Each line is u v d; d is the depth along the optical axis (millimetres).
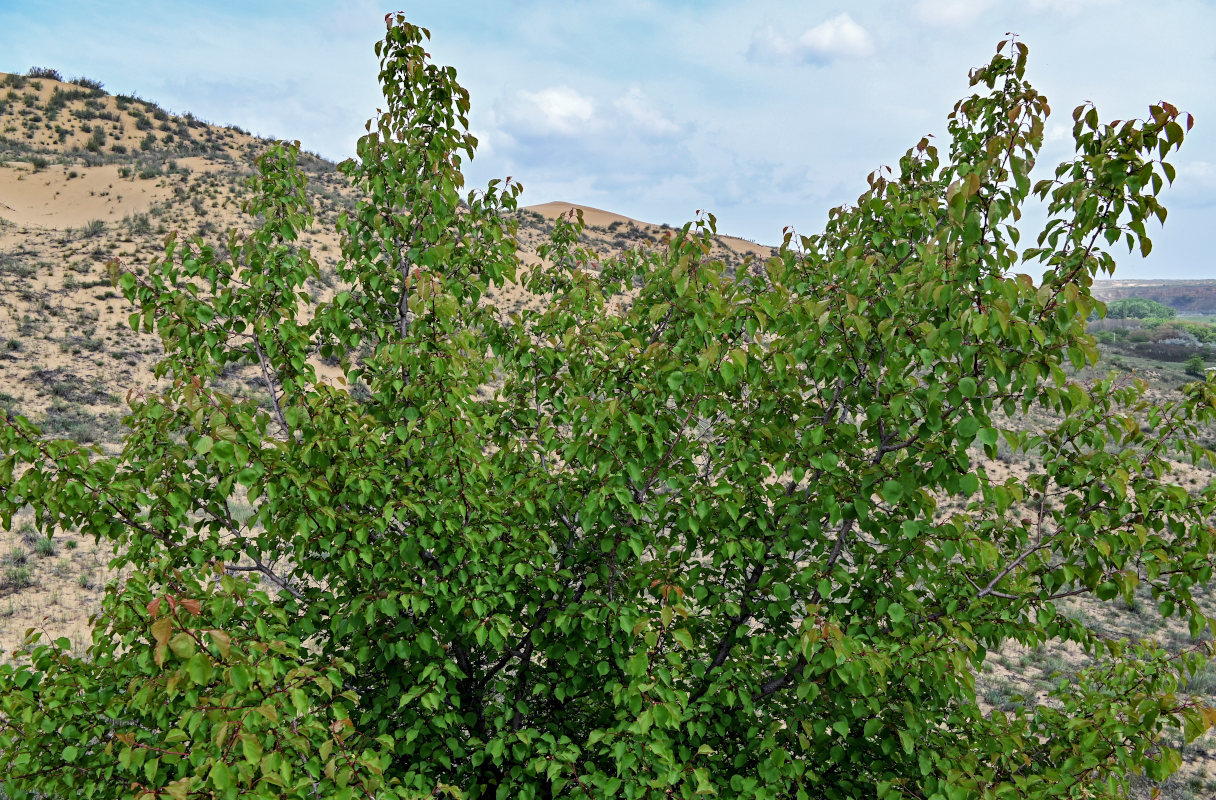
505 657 4109
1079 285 3113
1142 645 3834
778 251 4555
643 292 4570
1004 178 3344
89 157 42438
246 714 2305
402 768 3812
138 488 3246
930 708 3658
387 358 3498
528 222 55781
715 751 3678
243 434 3150
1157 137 2879
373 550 3562
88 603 10180
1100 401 3639
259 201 4309
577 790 3152
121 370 21656
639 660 2881
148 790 2238
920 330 3025
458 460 3662
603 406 3262
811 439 3352
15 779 2777
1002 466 22828
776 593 3426
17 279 25141
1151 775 3207
